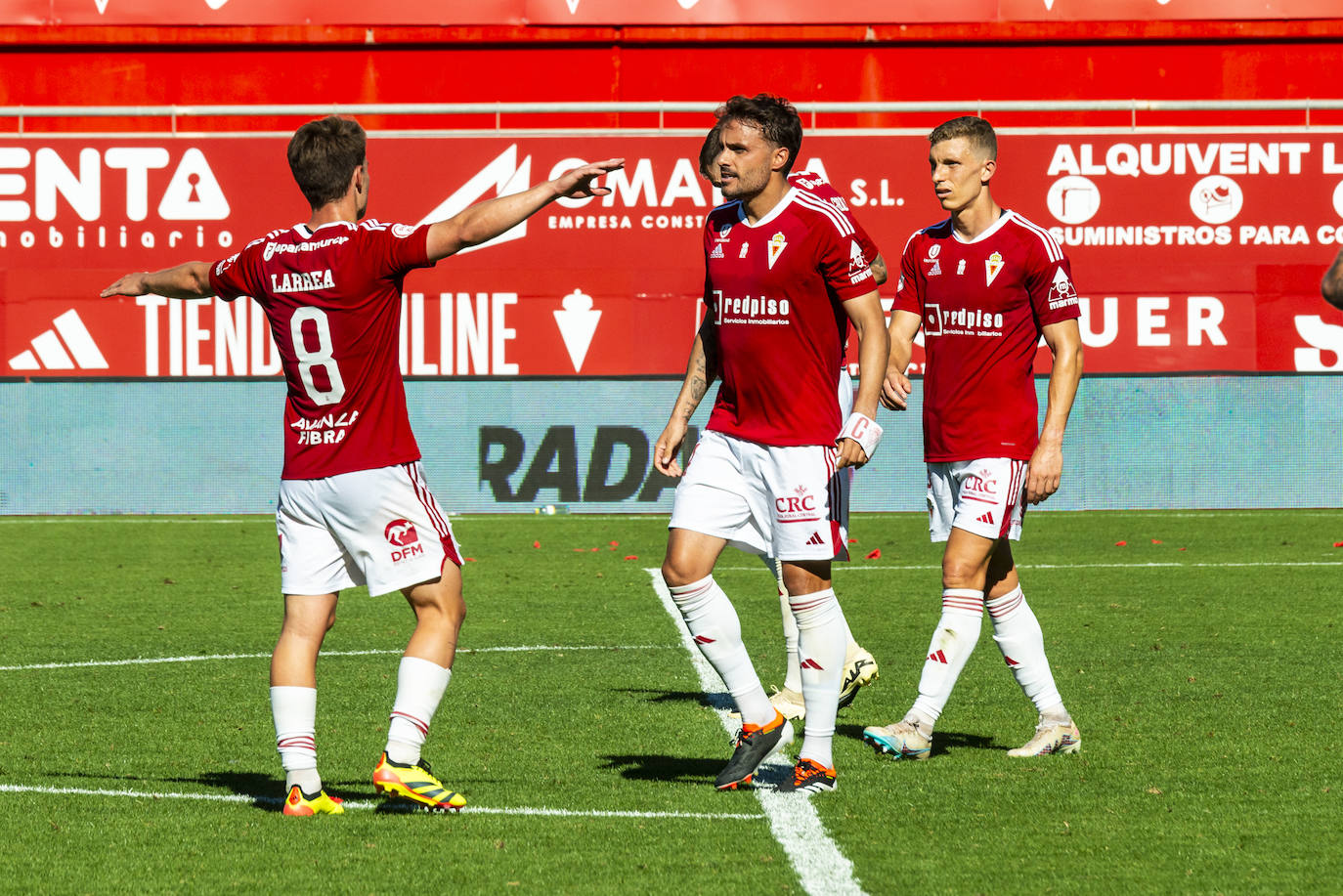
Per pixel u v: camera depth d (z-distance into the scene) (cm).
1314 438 6312
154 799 1642
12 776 1769
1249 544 4912
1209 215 6200
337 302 1508
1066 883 1323
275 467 6347
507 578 4025
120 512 6319
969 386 1856
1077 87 6425
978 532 1850
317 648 1593
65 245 6188
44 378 6234
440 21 6372
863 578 4025
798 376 1633
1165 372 6244
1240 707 2192
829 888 1308
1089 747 1927
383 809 1600
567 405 6244
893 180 6162
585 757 1873
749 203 1633
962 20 6378
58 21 6359
